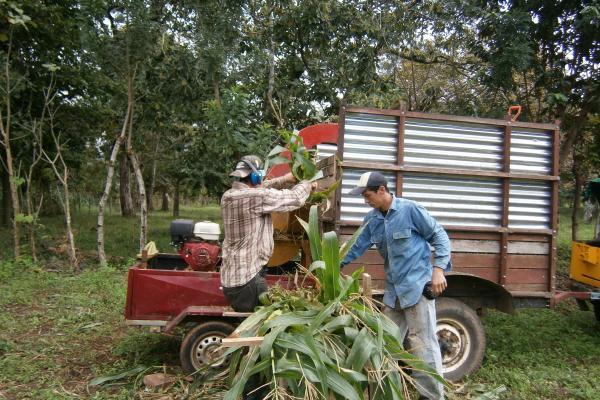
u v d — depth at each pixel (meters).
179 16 9.84
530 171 4.93
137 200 27.06
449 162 4.78
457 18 10.09
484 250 4.86
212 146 9.36
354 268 4.64
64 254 9.97
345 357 3.09
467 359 4.68
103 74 10.04
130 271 4.51
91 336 5.67
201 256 4.95
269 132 8.31
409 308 3.83
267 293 3.77
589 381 4.78
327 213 4.73
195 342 4.42
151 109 10.94
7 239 11.45
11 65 9.53
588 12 8.09
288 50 10.72
